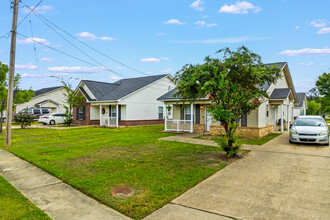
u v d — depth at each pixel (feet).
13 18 35.19
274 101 51.26
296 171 20.20
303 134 33.91
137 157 25.76
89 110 77.00
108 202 13.80
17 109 109.19
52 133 52.31
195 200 14.06
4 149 32.01
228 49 25.05
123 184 16.83
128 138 41.52
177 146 32.83
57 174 19.43
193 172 19.83
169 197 14.48
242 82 25.54
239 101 25.13
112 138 42.01
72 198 14.76
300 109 107.04
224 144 25.49
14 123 88.48
